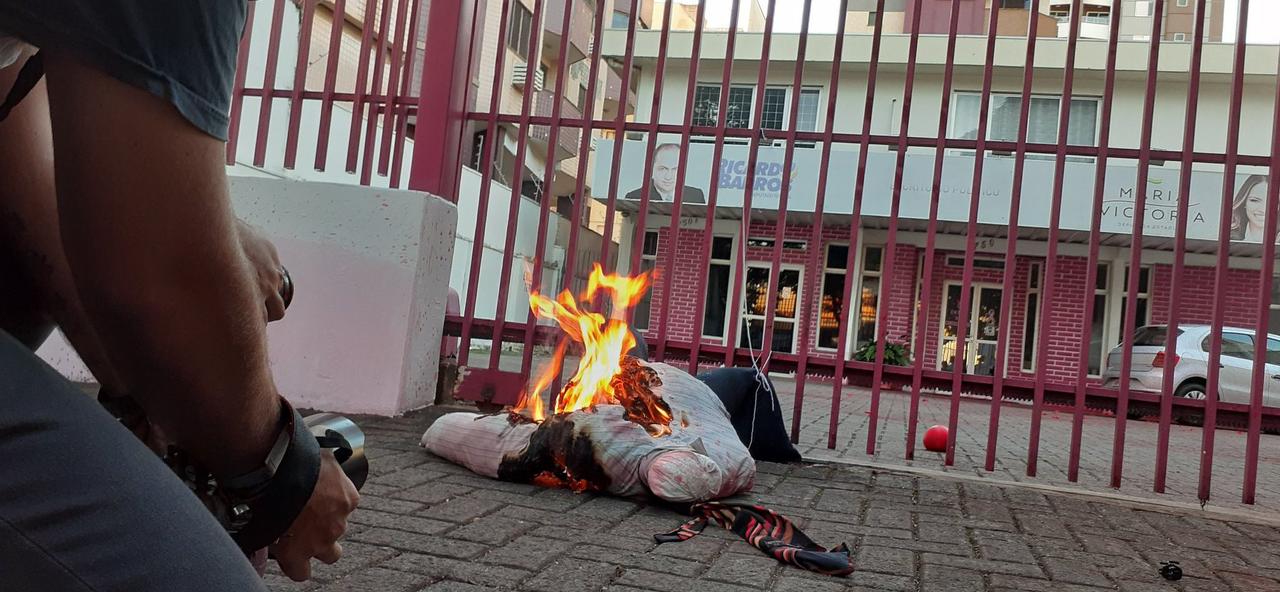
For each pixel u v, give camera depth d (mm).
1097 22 24219
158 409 759
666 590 2359
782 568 2672
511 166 20906
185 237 662
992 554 3018
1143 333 15422
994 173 16625
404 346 5082
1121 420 4586
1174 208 15906
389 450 4117
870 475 4504
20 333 920
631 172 17906
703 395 4031
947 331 19469
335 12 5391
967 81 18219
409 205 5125
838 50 4891
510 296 20609
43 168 904
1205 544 3428
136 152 633
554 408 4672
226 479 826
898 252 19516
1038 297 19156
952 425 4891
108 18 615
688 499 3256
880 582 2598
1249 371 14203
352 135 5336
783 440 4688
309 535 902
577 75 26406
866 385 4969
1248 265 17656
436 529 2811
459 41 5504
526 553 2621
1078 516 3818
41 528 600
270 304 882
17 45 673
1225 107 17203
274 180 5266
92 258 658
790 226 19500
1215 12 24109
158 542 644
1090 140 17688
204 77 670
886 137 4805
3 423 593
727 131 5059
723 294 19578
